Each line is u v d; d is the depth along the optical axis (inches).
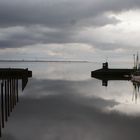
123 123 941.2
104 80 2925.7
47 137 759.1
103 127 883.4
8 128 846.5
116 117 1041.5
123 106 1300.4
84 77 3444.9
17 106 1237.1
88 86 2257.6
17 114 1057.5
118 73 3304.6
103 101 1446.9
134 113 1125.7
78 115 1067.3
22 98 1483.8
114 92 1859.0
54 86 2210.9
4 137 751.7
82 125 904.9
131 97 1622.8
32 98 1492.4
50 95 1638.8
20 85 2158.0
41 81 2716.5
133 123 944.3
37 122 933.8
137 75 2763.3
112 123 940.6
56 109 1178.6
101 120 984.9
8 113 1031.6
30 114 1063.0
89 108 1225.4
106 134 802.2
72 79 3063.5
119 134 802.2
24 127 862.5
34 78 3169.3
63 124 912.3
